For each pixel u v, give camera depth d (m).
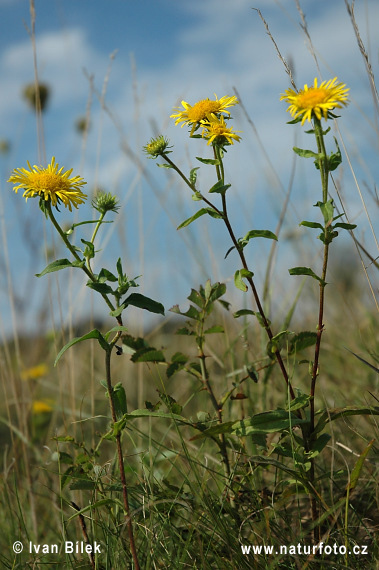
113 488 0.77
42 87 1.20
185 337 1.30
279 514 0.79
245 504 0.80
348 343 1.06
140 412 0.75
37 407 1.08
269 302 0.98
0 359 1.05
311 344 0.79
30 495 0.89
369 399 0.92
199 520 0.78
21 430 1.01
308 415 0.78
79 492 0.88
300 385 0.98
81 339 0.74
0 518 0.90
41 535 0.90
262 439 0.78
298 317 1.13
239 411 0.93
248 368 0.81
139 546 0.79
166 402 0.80
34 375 1.13
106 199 0.76
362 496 0.82
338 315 1.16
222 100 0.77
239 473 0.80
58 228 0.75
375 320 1.08
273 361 0.80
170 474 0.91
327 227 0.74
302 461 0.76
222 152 0.76
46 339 1.25
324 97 0.72
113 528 0.80
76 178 0.76
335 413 0.77
